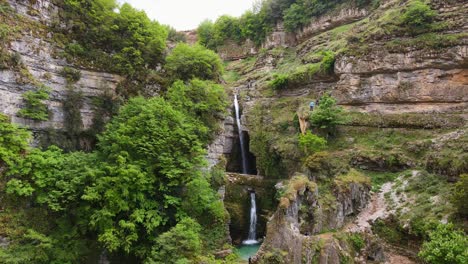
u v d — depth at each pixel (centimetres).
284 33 6056
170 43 3875
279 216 2030
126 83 2859
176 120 2383
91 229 1988
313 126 3625
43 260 1841
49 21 2536
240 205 3173
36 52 2384
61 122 2509
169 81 3036
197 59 3119
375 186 2823
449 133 2939
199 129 2619
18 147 2009
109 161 2161
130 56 2925
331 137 3525
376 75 3572
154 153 2169
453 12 3288
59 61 2525
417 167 2800
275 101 4406
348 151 3250
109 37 2830
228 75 6097
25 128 2147
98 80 2733
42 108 2339
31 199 2005
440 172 2555
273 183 3394
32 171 2014
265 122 4125
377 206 2592
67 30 2641
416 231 2144
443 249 1620
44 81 2419
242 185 3300
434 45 3222
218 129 2923
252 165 4222
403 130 3250
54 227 2033
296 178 2475
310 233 2248
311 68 4275
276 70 5450
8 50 2214
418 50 3312
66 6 2669
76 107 2558
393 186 2747
